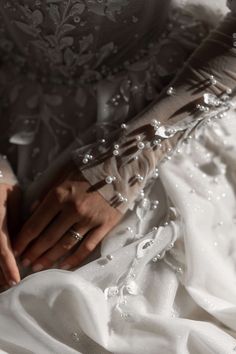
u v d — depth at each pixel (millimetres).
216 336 847
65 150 956
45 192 940
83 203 899
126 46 957
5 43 999
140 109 958
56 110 989
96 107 976
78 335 867
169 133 905
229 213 936
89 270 886
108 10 902
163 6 948
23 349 847
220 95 913
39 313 864
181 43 971
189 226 903
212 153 945
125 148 905
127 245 899
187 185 927
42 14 917
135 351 834
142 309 884
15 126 995
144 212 924
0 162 964
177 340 833
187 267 903
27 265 929
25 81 1005
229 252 924
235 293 906
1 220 929
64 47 949
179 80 922
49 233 911
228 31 909
